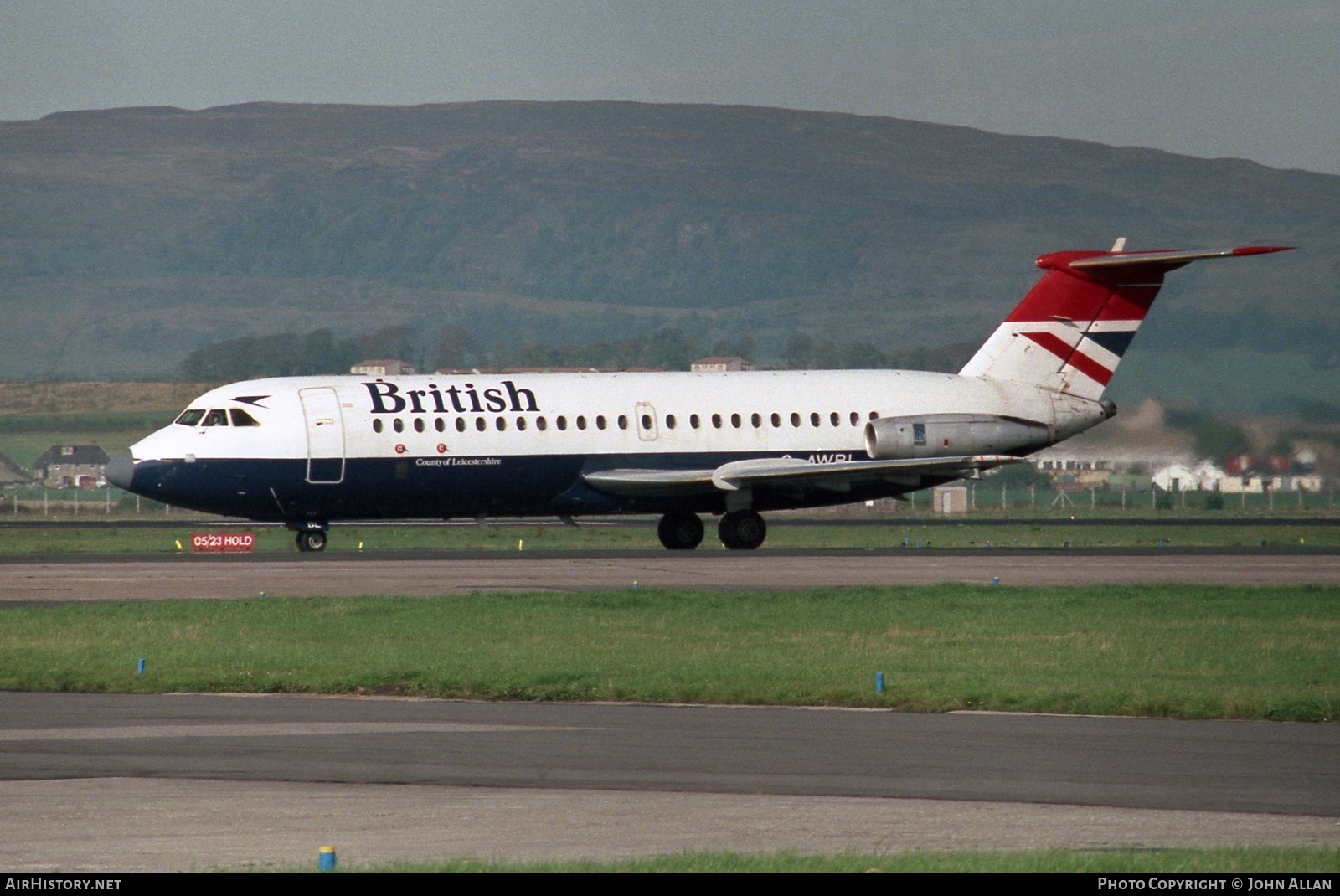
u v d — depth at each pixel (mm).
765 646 98750
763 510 189250
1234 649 97062
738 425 185625
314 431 173750
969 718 76438
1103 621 110188
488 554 176500
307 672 88438
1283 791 59281
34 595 129125
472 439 177500
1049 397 194625
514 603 118875
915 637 102375
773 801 57344
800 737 71062
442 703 81562
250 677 87250
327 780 61156
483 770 63125
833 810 55938
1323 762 65000
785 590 132875
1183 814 55469
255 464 172375
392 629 105812
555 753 67062
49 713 77750
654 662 91500
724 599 121062
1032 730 72812
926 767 63969
